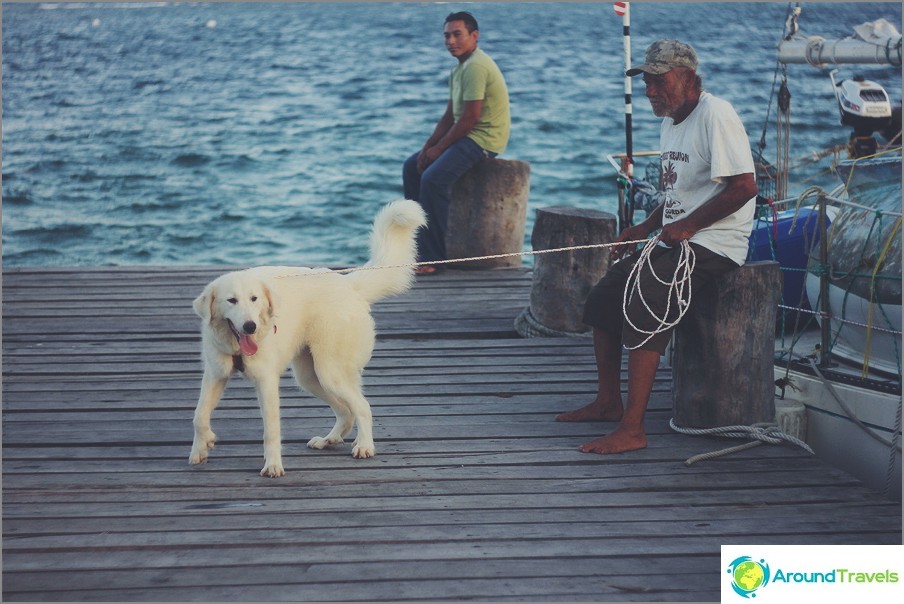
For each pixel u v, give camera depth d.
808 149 17.27
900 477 4.70
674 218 4.55
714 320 4.66
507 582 3.28
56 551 3.51
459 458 4.50
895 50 6.15
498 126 8.32
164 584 3.25
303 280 4.45
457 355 6.41
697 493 4.10
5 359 6.25
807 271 5.62
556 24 53.97
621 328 4.92
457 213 8.84
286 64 38.66
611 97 28.06
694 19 54.69
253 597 3.16
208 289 4.14
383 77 34.28
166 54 43.22
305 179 18.41
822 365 5.25
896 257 4.93
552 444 4.70
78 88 32.53
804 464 4.44
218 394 4.40
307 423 5.04
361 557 3.46
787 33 6.91
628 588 3.24
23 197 16.89
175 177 18.62
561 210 7.00
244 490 4.09
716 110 4.25
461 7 73.81
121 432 4.87
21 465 4.41
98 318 7.26
